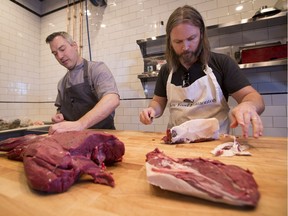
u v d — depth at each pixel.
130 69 2.29
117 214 0.34
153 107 1.15
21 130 1.76
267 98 1.62
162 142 0.86
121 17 2.34
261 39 1.66
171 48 1.07
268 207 0.33
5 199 0.40
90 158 0.54
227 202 0.34
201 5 1.92
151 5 2.17
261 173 0.48
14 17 2.53
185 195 0.38
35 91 2.82
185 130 0.81
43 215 0.34
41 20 2.91
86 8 2.56
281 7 1.41
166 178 0.39
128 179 0.48
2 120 1.81
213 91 1.01
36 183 0.40
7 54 2.43
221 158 0.61
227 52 1.75
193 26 0.91
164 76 1.21
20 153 0.62
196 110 1.05
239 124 0.62
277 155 0.63
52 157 0.44
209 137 0.83
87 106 1.42
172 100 1.11
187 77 1.06
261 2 1.69
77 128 0.89
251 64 1.48
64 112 1.51
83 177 0.48
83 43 2.58
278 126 1.59
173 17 0.94
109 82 1.28
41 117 2.87
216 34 1.81
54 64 2.79
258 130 0.60
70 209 0.36
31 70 2.75
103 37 2.46
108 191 0.42
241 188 0.35
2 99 2.36
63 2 2.73
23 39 2.64
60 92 1.57
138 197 0.39
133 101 2.24
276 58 1.43
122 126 2.29
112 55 2.40
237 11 1.77
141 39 2.04
